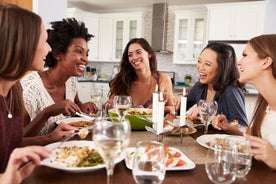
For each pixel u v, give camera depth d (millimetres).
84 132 1154
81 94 5215
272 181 785
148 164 671
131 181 746
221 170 739
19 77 820
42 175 764
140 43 2146
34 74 1481
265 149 862
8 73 787
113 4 5852
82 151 909
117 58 6012
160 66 5906
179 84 5312
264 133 1217
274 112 1203
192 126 1378
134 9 6203
